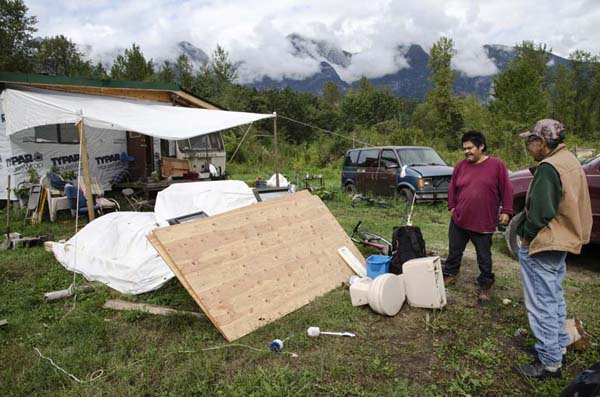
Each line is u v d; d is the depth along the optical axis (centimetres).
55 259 598
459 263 480
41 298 458
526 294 305
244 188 679
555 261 290
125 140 1216
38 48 3666
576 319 372
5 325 385
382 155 1119
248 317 388
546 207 276
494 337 362
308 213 544
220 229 436
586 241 288
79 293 471
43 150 1023
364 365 317
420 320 397
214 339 362
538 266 293
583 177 287
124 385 295
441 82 4556
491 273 439
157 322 392
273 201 519
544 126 288
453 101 4428
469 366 317
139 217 606
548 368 297
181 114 1006
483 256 435
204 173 1228
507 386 291
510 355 332
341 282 497
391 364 320
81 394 286
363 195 1131
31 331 385
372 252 607
